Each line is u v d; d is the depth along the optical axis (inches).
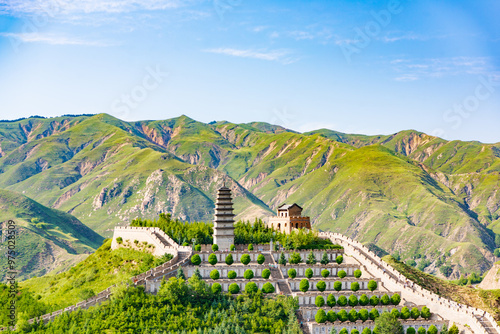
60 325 6127.0
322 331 7017.7
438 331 7204.7
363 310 7263.8
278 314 7012.8
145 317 6432.1
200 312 6815.9
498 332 6806.1
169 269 7819.9
